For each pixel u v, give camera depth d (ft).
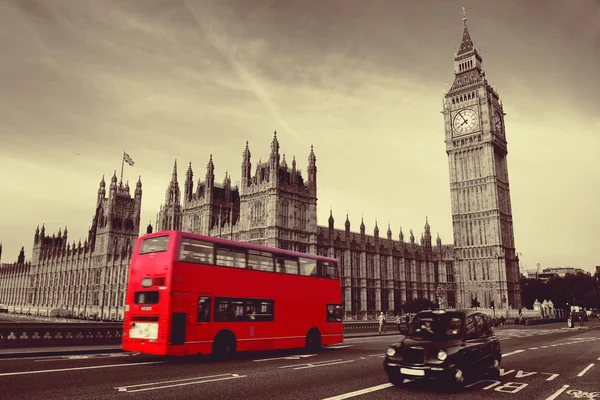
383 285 345.92
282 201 260.01
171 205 363.15
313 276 88.48
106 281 407.23
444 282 391.65
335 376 53.36
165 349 62.03
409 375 45.55
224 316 70.64
